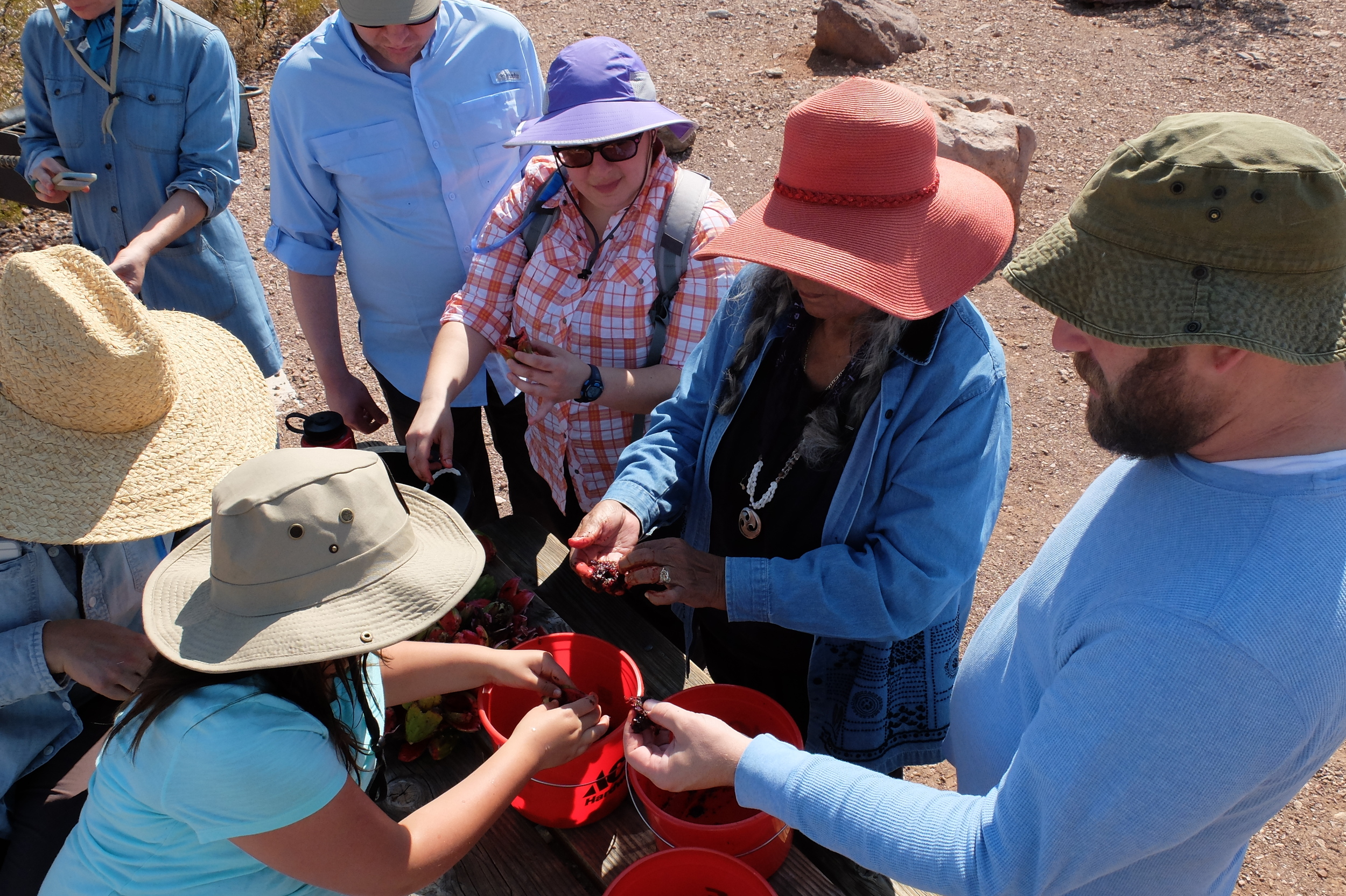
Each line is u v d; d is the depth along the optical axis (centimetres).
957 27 878
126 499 168
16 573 170
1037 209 631
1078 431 480
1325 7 859
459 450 338
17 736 175
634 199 242
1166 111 725
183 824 134
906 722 207
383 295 316
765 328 192
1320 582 102
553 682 173
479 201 305
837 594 177
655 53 866
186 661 127
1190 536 111
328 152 292
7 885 171
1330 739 106
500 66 300
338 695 146
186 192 342
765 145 716
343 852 134
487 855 165
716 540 212
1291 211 97
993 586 400
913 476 173
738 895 142
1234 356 104
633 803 172
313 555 130
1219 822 117
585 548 192
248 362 206
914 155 157
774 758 136
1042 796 113
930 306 154
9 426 167
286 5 886
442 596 137
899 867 124
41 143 355
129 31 329
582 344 252
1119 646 110
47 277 158
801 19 921
